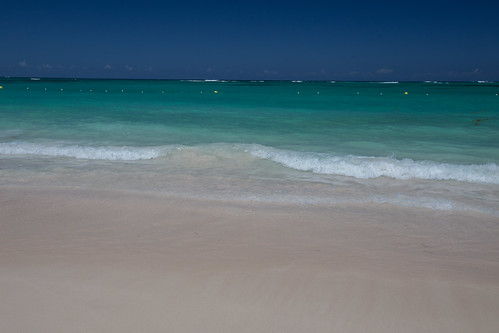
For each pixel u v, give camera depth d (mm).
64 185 7363
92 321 3115
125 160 9625
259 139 12547
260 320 3195
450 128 15281
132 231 5230
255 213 6016
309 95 39344
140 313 3244
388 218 5945
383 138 12977
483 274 4164
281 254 4566
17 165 8891
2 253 4426
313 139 12656
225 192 7113
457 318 3283
